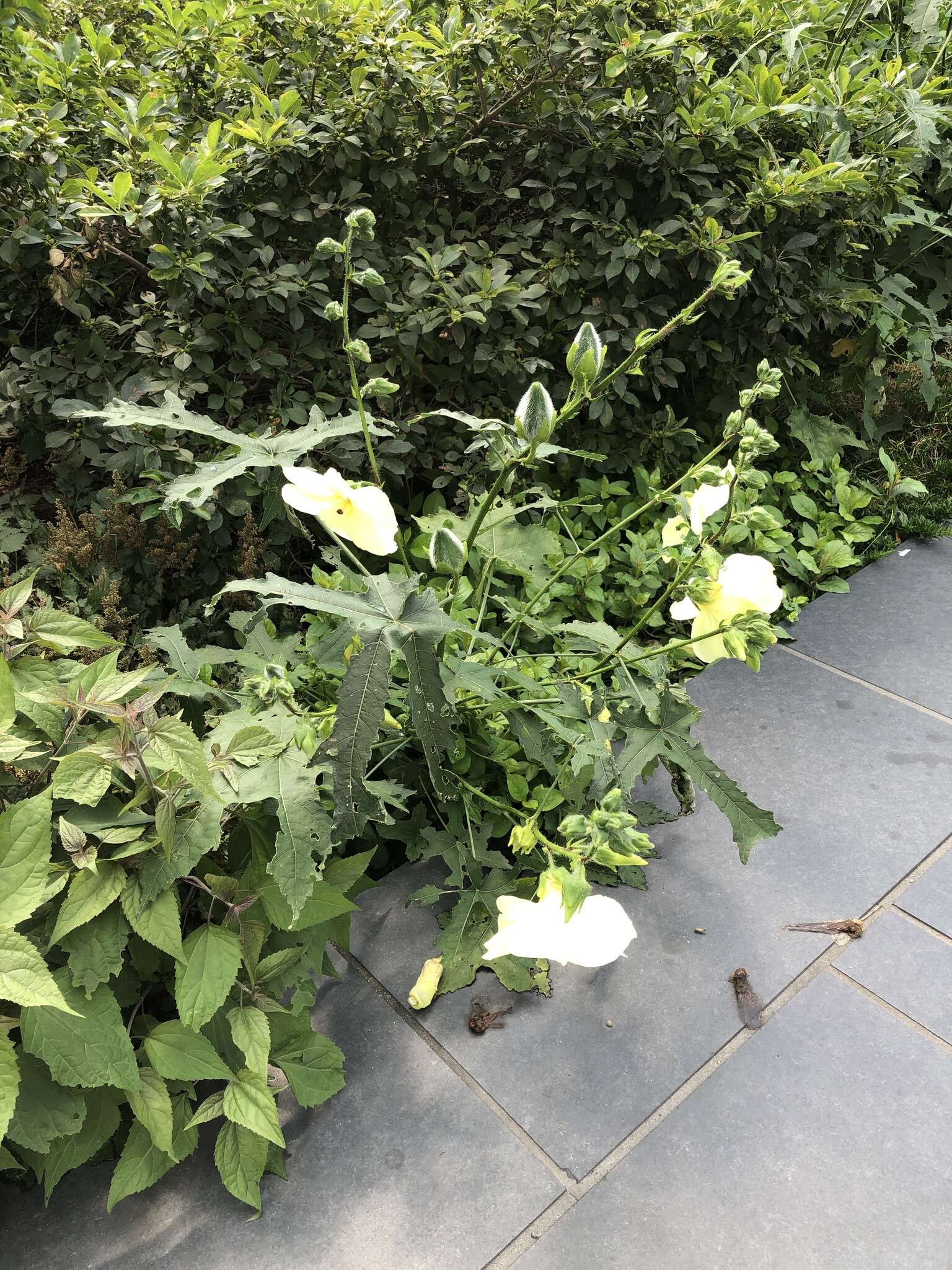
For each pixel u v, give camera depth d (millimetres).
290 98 2434
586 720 1791
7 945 1142
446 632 1476
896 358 3914
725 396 3172
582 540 2969
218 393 2648
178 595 2621
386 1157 1555
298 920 1444
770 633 1495
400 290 2730
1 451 2768
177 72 2812
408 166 2744
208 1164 1567
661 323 2961
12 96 2465
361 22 2547
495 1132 1582
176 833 1363
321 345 2648
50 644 1444
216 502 2447
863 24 3828
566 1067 1682
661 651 1767
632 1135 1573
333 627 2258
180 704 2107
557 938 1066
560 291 2785
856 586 3092
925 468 3594
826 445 3320
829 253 3160
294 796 1413
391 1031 1757
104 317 2514
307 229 2688
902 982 1816
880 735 2441
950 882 2021
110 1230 1476
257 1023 1413
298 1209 1486
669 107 2729
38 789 1437
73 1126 1314
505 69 2771
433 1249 1431
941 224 3793
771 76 2924
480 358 2680
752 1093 1632
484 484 2805
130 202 2299
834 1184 1495
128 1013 1535
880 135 3135
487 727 2100
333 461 2605
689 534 1598
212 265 2465
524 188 2992
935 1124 1574
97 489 2619
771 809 2229
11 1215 1503
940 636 2805
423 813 2082
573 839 1181
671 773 2033
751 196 2814
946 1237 1423
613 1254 1417
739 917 1962
